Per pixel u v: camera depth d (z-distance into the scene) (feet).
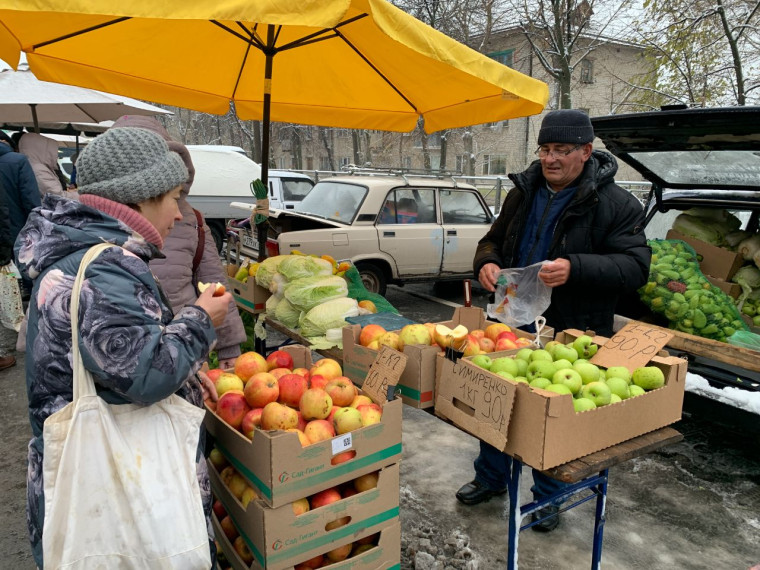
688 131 11.47
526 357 7.36
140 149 4.83
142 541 4.65
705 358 11.33
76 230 4.58
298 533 5.82
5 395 15.14
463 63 8.21
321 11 6.25
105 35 12.05
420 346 7.39
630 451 6.32
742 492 11.25
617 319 10.75
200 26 12.26
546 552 9.26
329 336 10.13
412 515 10.17
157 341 4.55
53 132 37.01
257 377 6.55
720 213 15.88
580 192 9.23
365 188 23.50
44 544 4.48
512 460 6.88
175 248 9.11
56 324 4.48
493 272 10.06
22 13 10.21
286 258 11.94
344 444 5.96
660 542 9.66
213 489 7.11
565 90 35.63
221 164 34.37
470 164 70.49
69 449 4.46
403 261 24.00
